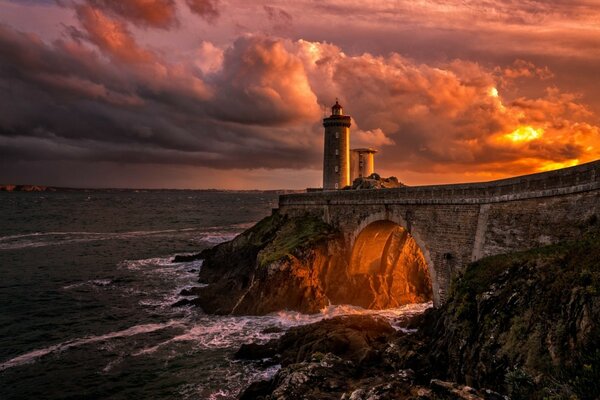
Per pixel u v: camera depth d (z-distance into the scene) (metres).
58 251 76.62
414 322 34.56
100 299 46.31
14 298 46.59
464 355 20.86
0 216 143.12
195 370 29.11
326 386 21.16
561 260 19.59
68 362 30.64
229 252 58.41
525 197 24.89
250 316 39.66
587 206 21.00
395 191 38.12
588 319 15.38
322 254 44.66
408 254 48.09
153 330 36.69
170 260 68.50
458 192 30.72
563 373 14.64
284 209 61.28
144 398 25.86
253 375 28.23
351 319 33.50
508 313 19.67
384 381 20.17
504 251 25.88
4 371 29.31
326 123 69.56
